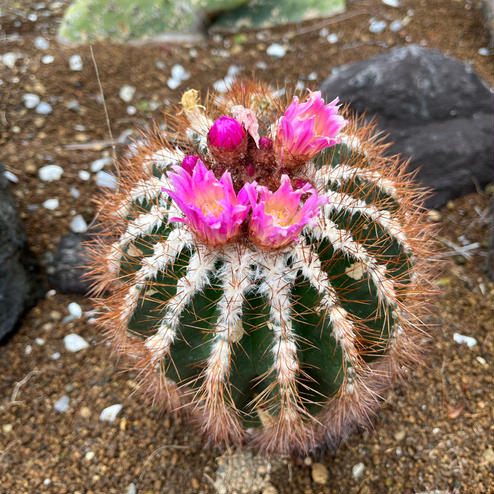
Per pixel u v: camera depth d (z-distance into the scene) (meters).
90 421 0.47
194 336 0.33
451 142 0.62
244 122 0.34
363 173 0.36
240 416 0.36
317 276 0.31
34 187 0.60
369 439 0.46
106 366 0.50
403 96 0.64
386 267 0.35
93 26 0.79
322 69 0.79
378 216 0.35
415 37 0.85
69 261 0.54
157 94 0.73
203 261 0.32
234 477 0.44
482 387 0.48
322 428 0.39
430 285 0.44
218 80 0.76
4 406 0.47
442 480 0.43
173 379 0.35
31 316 0.53
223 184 0.30
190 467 0.44
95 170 0.63
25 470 0.44
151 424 0.46
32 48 0.76
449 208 0.62
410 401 0.47
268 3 0.88
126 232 0.37
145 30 0.82
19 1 0.85
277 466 0.44
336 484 0.44
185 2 0.84
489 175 0.62
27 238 0.53
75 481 0.44
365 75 0.66
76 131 0.67
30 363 0.50
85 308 0.54
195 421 0.43
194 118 0.38
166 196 0.35
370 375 0.36
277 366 0.31
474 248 0.58
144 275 0.33
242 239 0.32
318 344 0.33
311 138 0.32
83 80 0.73
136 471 0.44
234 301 0.31
